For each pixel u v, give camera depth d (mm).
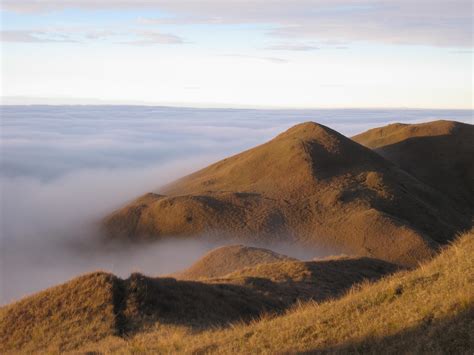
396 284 12453
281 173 104375
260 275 32375
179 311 21188
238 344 13289
